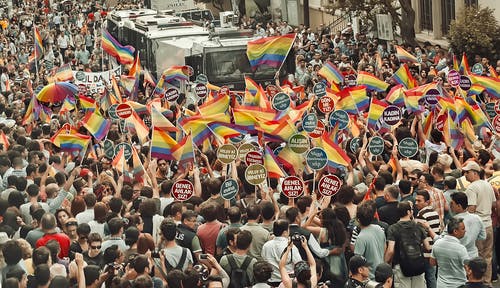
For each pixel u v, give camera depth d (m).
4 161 18.83
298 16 54.25
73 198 16.75
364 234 13.99
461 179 17.09
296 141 17.55
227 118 19.91
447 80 26.89
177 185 16.19
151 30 39.03
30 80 34.31
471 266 12.43
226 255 13.34
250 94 23.73
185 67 30.23
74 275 12.96
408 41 39.09
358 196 15.73
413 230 14.38
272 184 17.48
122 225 14.04
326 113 22.61
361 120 22.55
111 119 24.25
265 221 14.12
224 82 34.59
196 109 22.92
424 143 21.42
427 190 15.76
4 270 12.77
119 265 12.64
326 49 40.31
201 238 14.33
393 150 17.94
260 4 55.69
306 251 13.13
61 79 31.52
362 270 12.63
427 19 42.59
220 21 47.16
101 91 31.27
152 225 14.83
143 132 21.72
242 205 16.16
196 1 58.44
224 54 34.50
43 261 12.73
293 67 35.31
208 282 12.12
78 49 47.22
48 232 14.13
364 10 39.88
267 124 18.78
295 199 16.19
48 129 24.25
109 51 32.81
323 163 16.83
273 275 13.25
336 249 13.92
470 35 34.06
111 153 19.89
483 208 16.39
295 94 26.75
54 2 69.81
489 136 20.83
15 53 50.06
